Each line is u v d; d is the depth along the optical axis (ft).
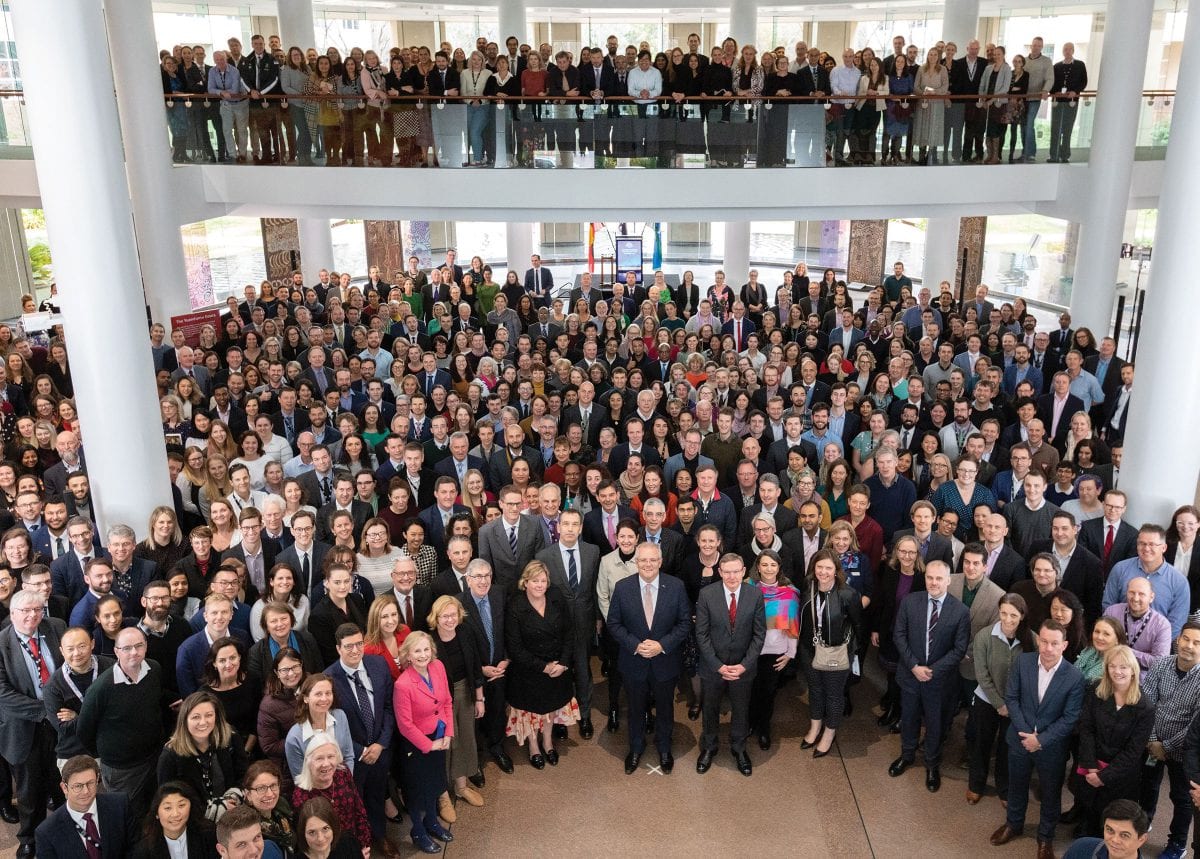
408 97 43.73
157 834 15.62
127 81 42.37
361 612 21.01
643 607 22.08
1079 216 45.34
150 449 25.93
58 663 19.67
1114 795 18.70
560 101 43.39
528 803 21.84
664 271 94.68
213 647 18.35
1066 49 45.09
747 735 23.00
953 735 24.31
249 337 41.96
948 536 23.43
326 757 16.52
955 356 40.60
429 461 30.04
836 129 44.09
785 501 26.55
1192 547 22.80
